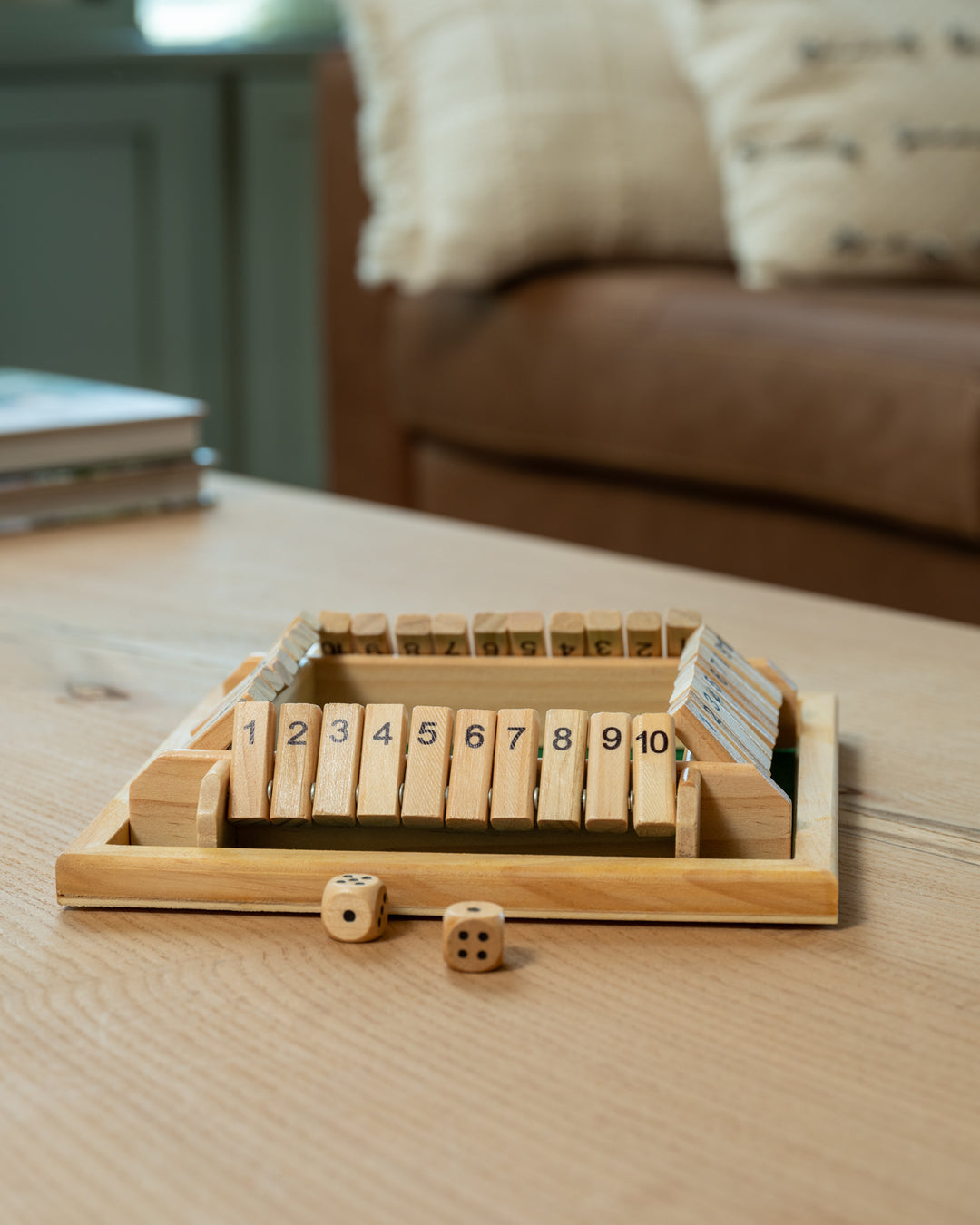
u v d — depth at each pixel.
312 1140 0.69
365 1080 0.71
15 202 3.69
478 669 0.89
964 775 0.91
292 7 3.90
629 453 2.24
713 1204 0.67
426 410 2.56
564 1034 0.73
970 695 1.00
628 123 2.39
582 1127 0.69
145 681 1.00
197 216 3.79
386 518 1.43
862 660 1.05
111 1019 0.73
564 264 2.45
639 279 2.29
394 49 2.45
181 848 0.80
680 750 0.85
